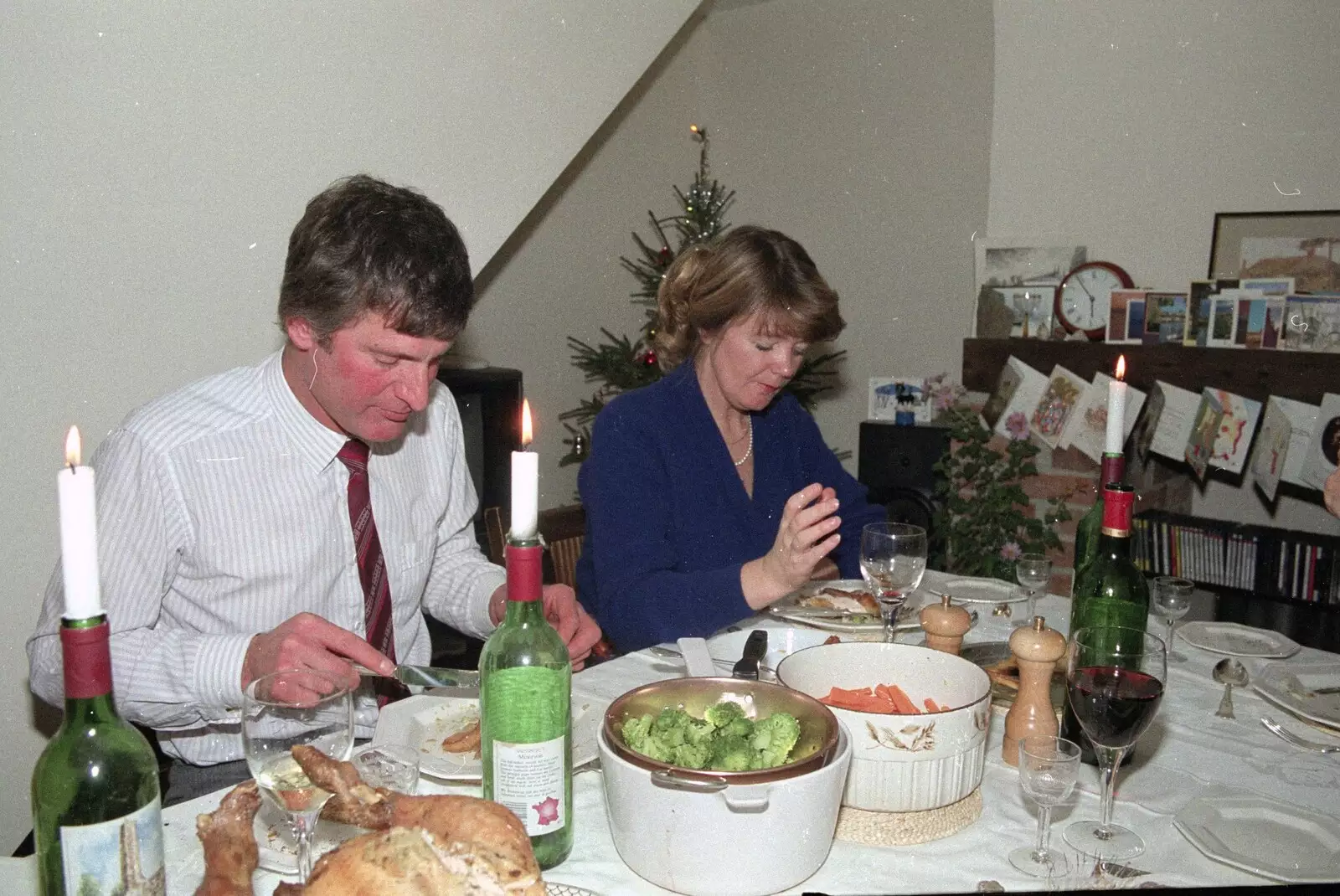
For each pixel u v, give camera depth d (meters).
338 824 0.92
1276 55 3.12
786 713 0.92
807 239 4.24
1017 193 3.66
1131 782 1.11
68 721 0.70
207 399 1.44
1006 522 3.38
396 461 1.60
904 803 0.94
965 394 3.81
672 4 2.50
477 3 2.14
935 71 3.81
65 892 0.69
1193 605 3.09
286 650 1.12
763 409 1.92
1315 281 3.11
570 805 0.90
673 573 1.56
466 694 1.26
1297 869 0.89
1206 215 3.29
